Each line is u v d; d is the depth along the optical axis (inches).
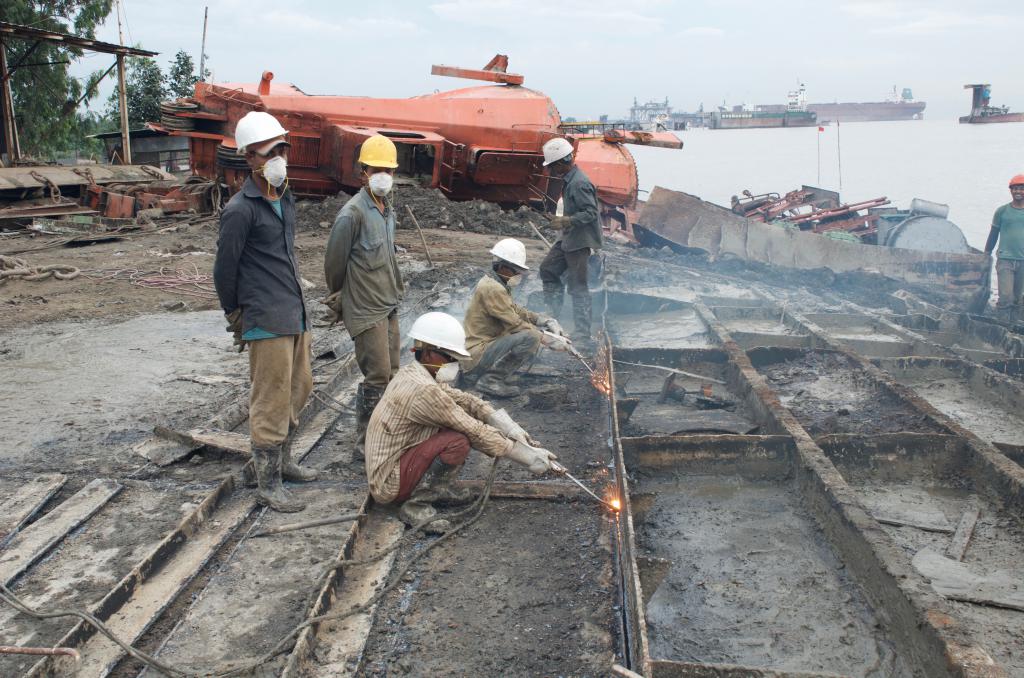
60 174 678.5
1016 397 241.9
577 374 265.4
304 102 573.3
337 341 278.5
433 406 153.7
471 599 137.5
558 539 157.0
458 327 157.9
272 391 159.9
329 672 117.0
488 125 603.5
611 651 123.2
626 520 142.5
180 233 556.1
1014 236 404.8
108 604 128.0
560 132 631.8
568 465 192.9
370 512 164.2
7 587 135.2
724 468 190.7
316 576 139.8
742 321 363.9
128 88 1475.1
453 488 168.2
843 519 155.2
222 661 117.9
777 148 4303.6
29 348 277.4
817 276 455.5
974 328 357.4
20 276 380.8
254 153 149.6
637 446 189.6
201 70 1509.6
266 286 154.8
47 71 1182.3
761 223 512.1
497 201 639.8
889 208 654.5
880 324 352.5
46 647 119.0
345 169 547.8
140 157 1310.3
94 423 208.5
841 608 139.5
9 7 1109.7
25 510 159.5
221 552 148.9
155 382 242.4
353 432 208.7
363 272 177.3
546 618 132.3
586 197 284.8
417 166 613.0
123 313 330.6
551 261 306.2
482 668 120.2
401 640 126.6
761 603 142.3
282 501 163.6
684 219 527.2
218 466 184.1
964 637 113.1
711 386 259.3
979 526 170.1
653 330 336.2
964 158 2657.5
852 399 247.8
